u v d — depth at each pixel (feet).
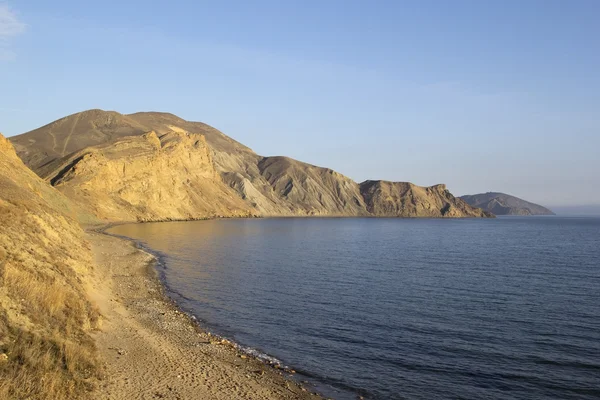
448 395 53.78
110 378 45.57
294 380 56.54
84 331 55.77
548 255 221.25
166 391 46.29
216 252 200.54
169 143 584.40
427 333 79.46
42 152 506.89
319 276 142.20
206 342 68.80
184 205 510.99
